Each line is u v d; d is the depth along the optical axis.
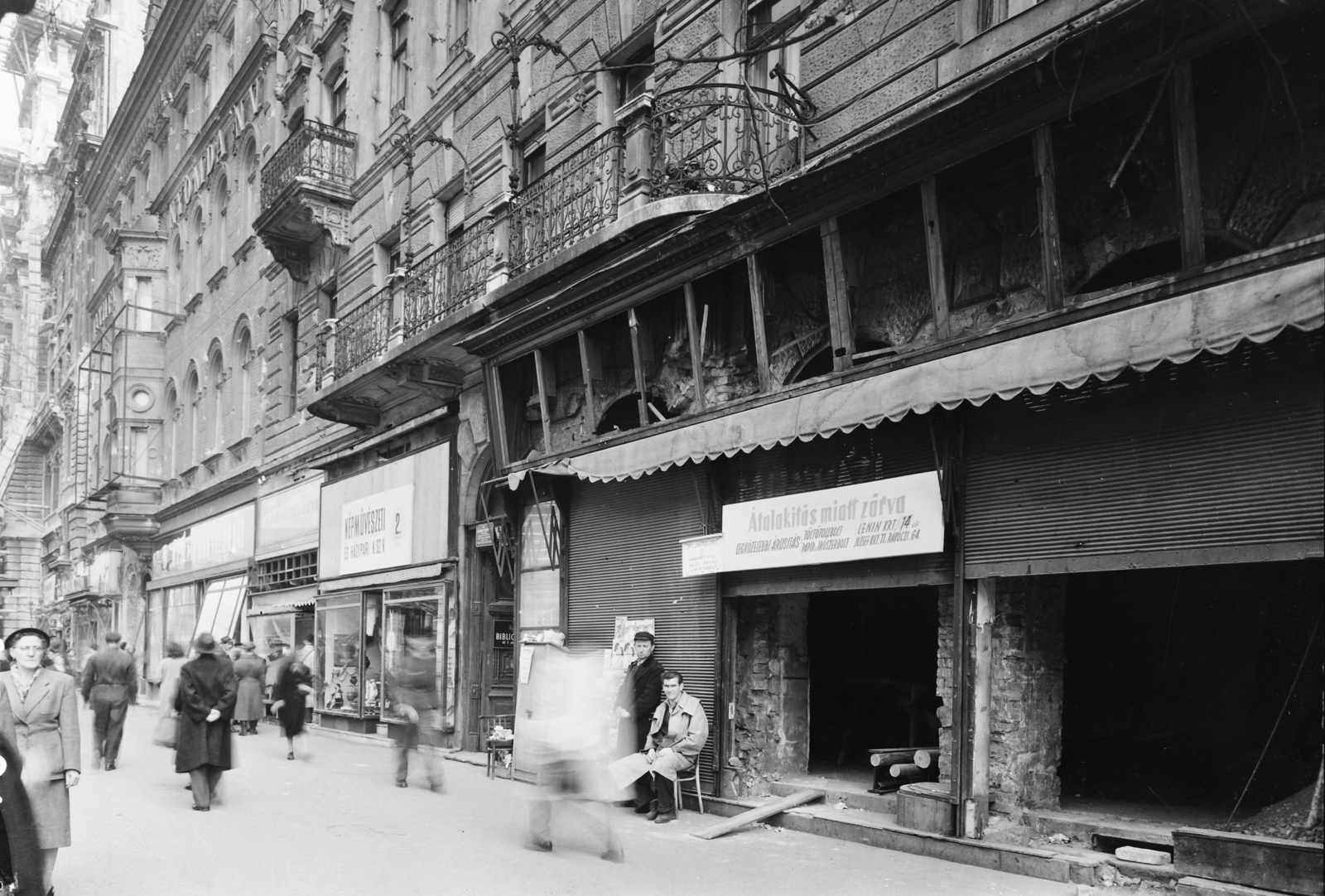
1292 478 5.64
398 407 17.73
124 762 13.44
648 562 10.47
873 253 8.64
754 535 9.02
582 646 11.37
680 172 9.90
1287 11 5.32
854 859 7.17
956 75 8.00
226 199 29.06
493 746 11.65
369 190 19.25
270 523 22.91
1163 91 6.09
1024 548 6.98
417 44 18.11
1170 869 6.09
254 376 25.55
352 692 17.69
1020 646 7.49
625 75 12.75
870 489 8.01
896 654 11.62
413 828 8.29
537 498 11.97
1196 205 5.83
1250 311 5.36
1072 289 7.21
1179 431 6.19
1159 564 6.21
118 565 36.19
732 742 9.37
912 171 7.31
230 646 19.77
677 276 9.58
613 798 8.55
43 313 64.31
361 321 17.31
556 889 6.24
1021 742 7.40
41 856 5.72
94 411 42.41
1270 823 6.20
